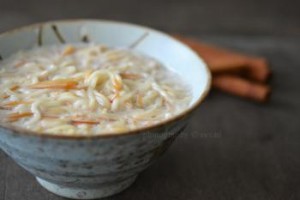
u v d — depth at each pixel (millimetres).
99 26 451
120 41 453
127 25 450
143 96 388
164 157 432
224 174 421
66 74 401
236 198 400
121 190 394
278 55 608
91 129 352
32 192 390
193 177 416
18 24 617
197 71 405
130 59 436
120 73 404
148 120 369
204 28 661
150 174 414
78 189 376
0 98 377
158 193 397
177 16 685
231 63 536
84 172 347
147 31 445
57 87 380
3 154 421
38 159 341
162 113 378
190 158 434
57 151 329
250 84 521
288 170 431
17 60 423
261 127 482
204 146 450
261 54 607
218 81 526
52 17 646
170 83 416
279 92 540
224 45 621
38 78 395
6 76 402
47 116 359
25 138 324
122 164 348
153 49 444
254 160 439
